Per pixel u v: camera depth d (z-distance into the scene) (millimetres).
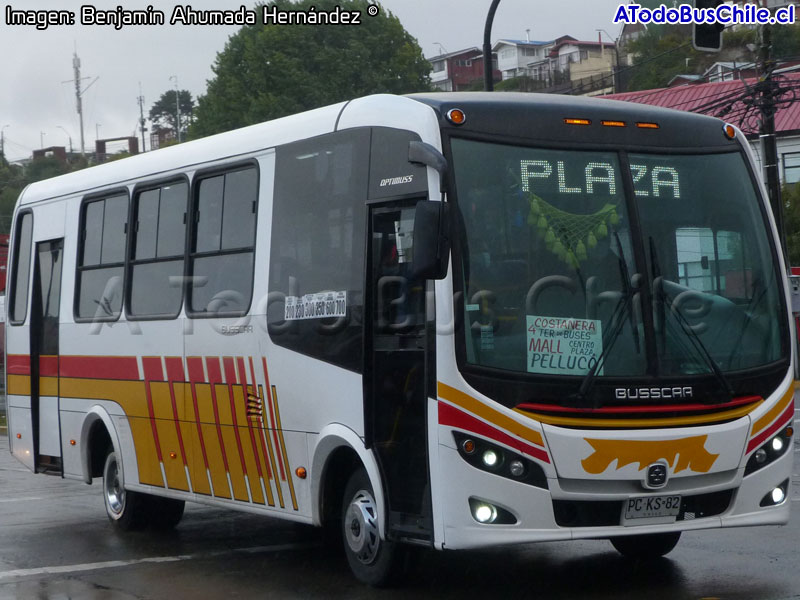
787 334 7645
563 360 6996
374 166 7648
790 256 35219
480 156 7148
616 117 7531
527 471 6848
